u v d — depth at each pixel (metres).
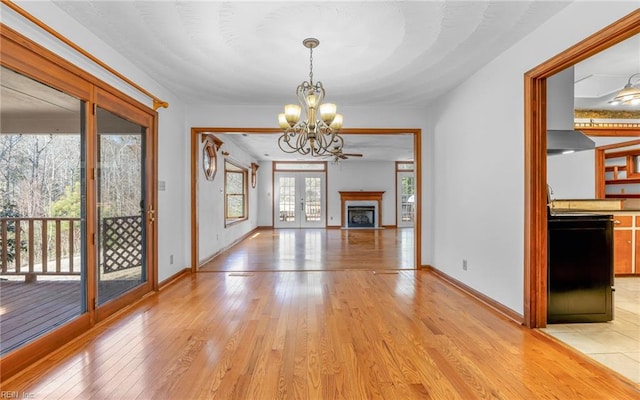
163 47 2.80
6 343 2.03
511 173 2.82
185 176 4.48
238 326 2.60
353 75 3.44
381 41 2.69
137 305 3.11
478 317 2.81
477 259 3.37
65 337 2.29
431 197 4.64
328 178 10.72
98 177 2.74
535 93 2.57
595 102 4.30
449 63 3.14
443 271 4.22
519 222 2.72
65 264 3.11
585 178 5.39
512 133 2.80
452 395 1.71
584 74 3.44
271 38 2.64
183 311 2.95
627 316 2.88
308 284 3.88
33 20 1.94
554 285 2.69
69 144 2.68
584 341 2.38
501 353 2.16
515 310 2.77
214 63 3.13
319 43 2.73
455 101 3.84
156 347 2.24
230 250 6.38
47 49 2.14
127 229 3.18
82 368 1.97
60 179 2.72
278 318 2.77
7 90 2.30
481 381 1.84
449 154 4.02
